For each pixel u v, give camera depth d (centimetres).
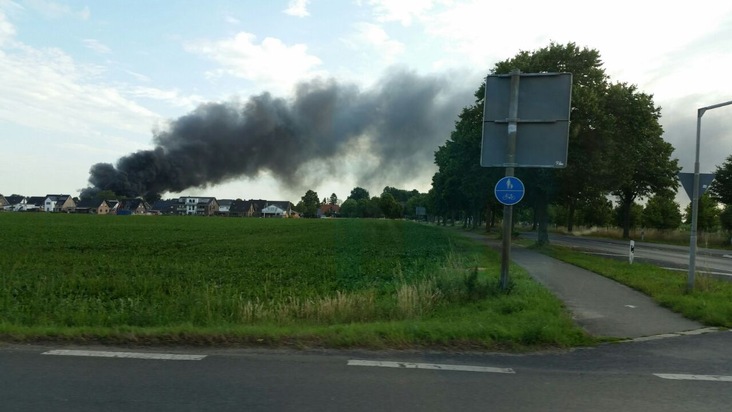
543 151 1185
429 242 3662
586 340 862
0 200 16300
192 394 556
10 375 607
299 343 764
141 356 692
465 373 657
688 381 655
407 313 1055
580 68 3150
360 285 1585
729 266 2550
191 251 2978
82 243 3550
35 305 1155
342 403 539
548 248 3109
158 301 1265
